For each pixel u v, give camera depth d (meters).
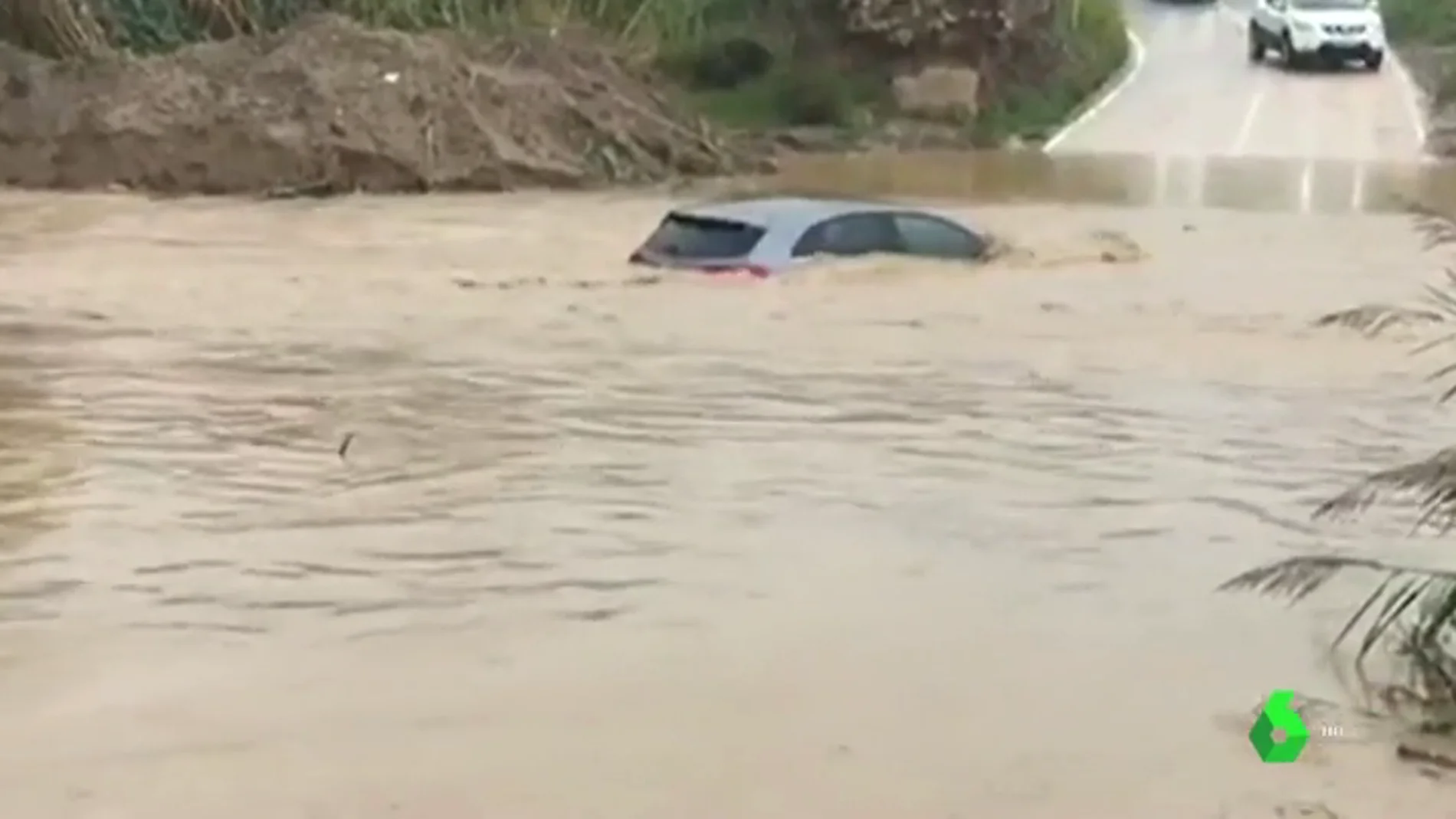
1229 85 54.84
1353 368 20.16
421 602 13.03
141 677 11.66
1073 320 22.38
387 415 17.75
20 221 31.02
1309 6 58.56
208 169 36.31
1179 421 17.94
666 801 9.98
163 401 18.19
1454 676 11.67
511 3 46.47
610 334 21.23
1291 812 9.92
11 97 37.53
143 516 14.75
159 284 24.34
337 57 38.84
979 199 33.84
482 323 21.80
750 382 19.11
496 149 37.75
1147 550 14.33
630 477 15.90
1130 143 44.22
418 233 29.92
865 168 40.31
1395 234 29.62
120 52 42.22
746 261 24.17
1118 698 11.51
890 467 16.30
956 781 10.30
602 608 12.94
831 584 13.48
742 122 46.28
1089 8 59.34
